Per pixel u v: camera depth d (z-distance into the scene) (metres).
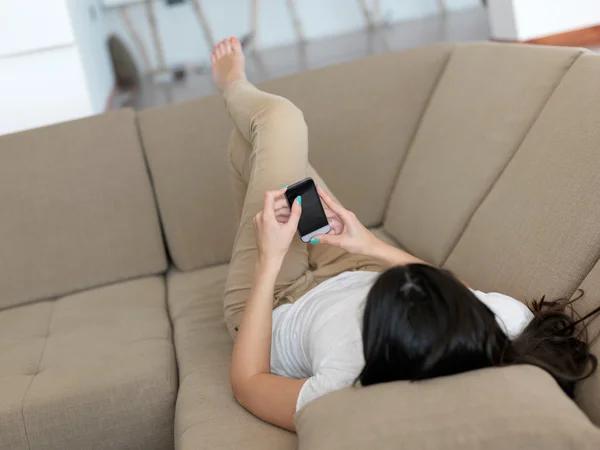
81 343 1.77
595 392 1.04
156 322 1.84
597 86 1.36
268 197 1.33
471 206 1.66
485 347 1.01
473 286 1.51
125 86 6.32
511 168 1.54
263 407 1.20
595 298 1.15
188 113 2.26
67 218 2.16
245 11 7.01
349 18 7.13
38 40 3.55
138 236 2.18
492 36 4.05
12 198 2.15
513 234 1.42
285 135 1.59
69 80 3.67
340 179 2.20
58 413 1.51
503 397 0.92
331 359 1.12
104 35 6.36
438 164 1.88
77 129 2.22
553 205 1.33
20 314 2.06
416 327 0.99
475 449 0.87
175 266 2.26
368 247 1.42
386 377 1.04
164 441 1.57
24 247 2.14
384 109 2.19
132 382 1.54
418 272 1.04
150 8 6.85
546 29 3.66
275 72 5.68
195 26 6.97
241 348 1.28
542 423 0.87
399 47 5.63
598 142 1.28
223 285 2.00
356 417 0.95
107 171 2.19
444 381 0.98
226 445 1.18
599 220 1.22
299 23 7.09
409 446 0.89
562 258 1.26
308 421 1.00
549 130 1.45
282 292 1.56
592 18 3.64
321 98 2.22
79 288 2.16
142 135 2.24
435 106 2.06
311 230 1.42
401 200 2.04
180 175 2.21
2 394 1.56
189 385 1.48
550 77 1.58
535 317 1.15
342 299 1.24
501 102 1.71
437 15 7.10
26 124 3.70
